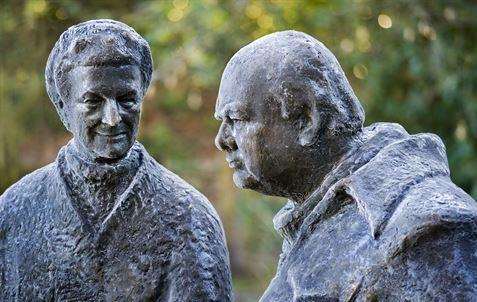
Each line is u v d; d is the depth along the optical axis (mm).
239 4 6750
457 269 2727
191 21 6742
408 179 2846
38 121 7797
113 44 3031
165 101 7727
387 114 6992
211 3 6742
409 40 6684
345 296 2812
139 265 3145
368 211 2820
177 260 3146
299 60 2955
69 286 3166
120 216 3160
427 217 2734
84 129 3066
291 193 3049
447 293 2723
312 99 2939
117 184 3174
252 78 2973
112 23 3092
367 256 2803
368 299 2787
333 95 2965
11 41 7648
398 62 6844
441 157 2967
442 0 6723
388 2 6754
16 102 7715
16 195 3268
